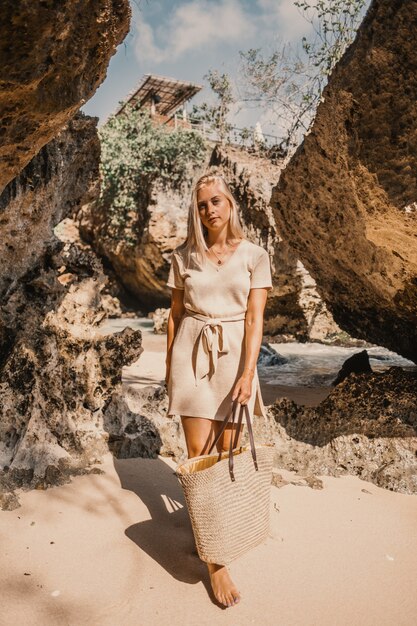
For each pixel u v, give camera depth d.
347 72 2.74
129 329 3.69
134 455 3.47
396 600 2.15
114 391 3.64
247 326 2.43
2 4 1.67
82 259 3.70
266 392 5.83
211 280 2.43
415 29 2.43
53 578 2.20
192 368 2.46
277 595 2.16
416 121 2.56
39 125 2.19
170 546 2.50
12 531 2.51
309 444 3.58
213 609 2.07
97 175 3.88
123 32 2.36
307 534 2.64
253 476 2.17
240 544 2.12
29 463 3.04
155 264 18.66
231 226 2.47
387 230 3.04
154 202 18.19
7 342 3.36
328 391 5.94
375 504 3.00
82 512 2.74
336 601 2.14
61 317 3.44
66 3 1.83
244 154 17.67
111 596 2.11
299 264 14.11
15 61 1.84
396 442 3.42
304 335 14.42
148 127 19.45
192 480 2.10
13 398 3.16
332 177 3.61
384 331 4.94
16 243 3.20
